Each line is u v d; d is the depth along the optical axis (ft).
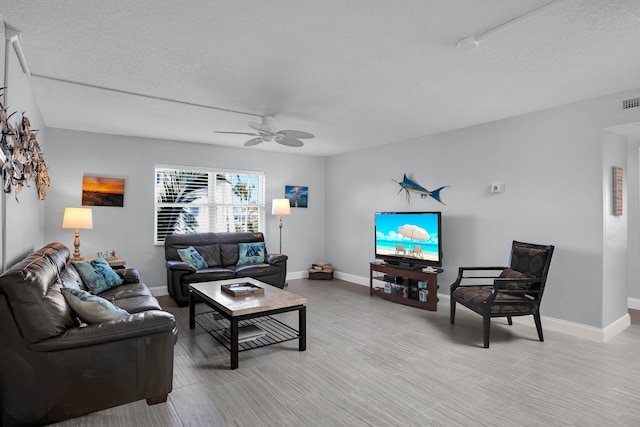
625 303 12.59
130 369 7.13
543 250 11.28
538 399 7.75
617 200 11.76
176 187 18.28
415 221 16.07
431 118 13.61
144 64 8.76
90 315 7.12
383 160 18.85
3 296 6.26
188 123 14.43
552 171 12.28
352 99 11.36
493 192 13.92
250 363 9.53
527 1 6.07
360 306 15.33
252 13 6.48
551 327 12.25
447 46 7.75
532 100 11.46
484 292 11.79
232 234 18.83
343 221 21.49
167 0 6.09
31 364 6.39
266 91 10.65
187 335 11.69
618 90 10.56
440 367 9.32
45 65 8.81
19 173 8.28
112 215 16.42
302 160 22.11
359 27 6.97
